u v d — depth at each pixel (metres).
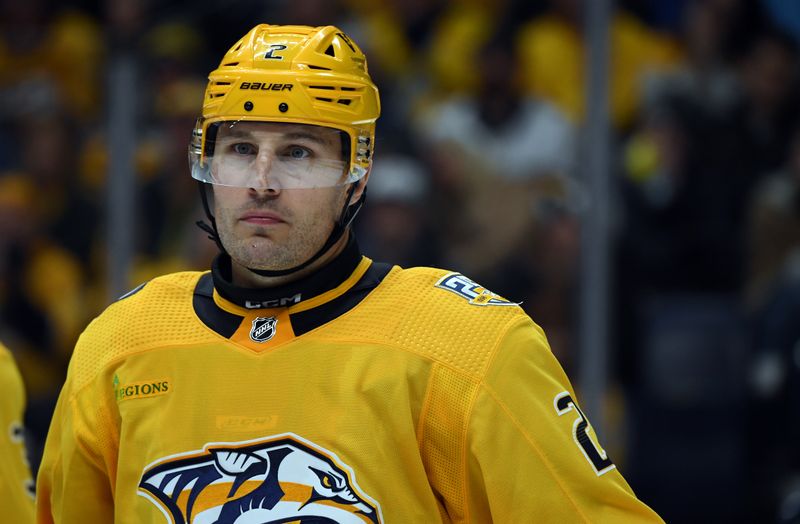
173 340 7.70
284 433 7.30
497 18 16.97
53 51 17.33
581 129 16.33
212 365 7.54
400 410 7.27
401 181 16.67
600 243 16.22
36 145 17.39
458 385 7.33
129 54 16.94
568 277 16.27
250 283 7.73
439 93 17.00
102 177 17.05
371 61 16.91
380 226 16.72
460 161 16.70
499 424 7.30
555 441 7.37
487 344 7.43
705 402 16.59
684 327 16.59
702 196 17.25
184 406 7.49
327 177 7.46
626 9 17.12
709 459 16.58
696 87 17.56
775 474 16.52
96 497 8.03
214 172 7.50
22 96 17.45
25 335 17.47
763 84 17.86
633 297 16.64
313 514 7.17
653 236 16.95
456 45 16.94
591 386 16.16
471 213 16.62
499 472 7.27
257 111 7.38
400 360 7.36
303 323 7.54
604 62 16.30
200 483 7.36
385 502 7.20
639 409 16.56
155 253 16.91
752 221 17.42
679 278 17.02
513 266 16.44
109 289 16.94
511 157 16.55
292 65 7.47
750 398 16.62
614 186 16.62
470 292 7.72
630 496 7.50
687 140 17.34
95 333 8.02
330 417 7.28
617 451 16.52
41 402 17.34
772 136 17.81
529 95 16.59
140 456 7.55
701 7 17.70
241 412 7.39
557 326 16.28
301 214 7.41
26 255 17.50
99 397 7.82
